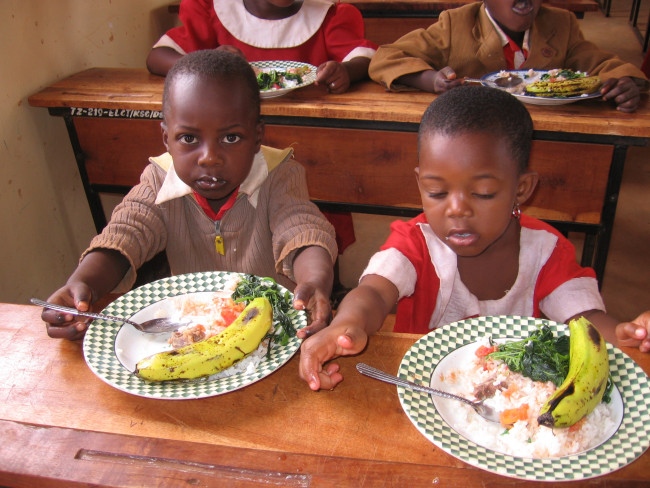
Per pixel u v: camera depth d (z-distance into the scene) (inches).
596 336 34.7
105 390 38.3
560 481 29.2
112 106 92.8
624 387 35.4
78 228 112.7
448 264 52.4
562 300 50.5
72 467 32.2
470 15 103.8
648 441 31.3
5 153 92.0
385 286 48.6
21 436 34.2
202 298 47.0
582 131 78.3
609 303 117.5
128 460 32.6
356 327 40.8
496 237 43.6
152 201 60.6
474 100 40.6
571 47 104.1
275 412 36.1
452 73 88.9
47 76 101.4
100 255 52.7
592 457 30.6
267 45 112.3
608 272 126.6
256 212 62.1
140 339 42.9
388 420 35.2
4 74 91.0
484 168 39.7
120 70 109.3
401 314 55.2
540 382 35.6
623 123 77.1
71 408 36.9
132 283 57.4
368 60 104.7
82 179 104.0
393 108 85.7
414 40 103.7
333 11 115.1
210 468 32.1
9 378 39.5
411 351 38.5
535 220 55.1
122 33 126.6
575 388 32.4
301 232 55.1
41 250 101.8
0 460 32.7
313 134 91.0
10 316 45.9
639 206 150.6
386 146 89.1
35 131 98.7
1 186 91.4
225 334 39.1
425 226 53.9
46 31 100.3
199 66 48.8
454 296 54.1
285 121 90.0
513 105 41.9
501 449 32.4
